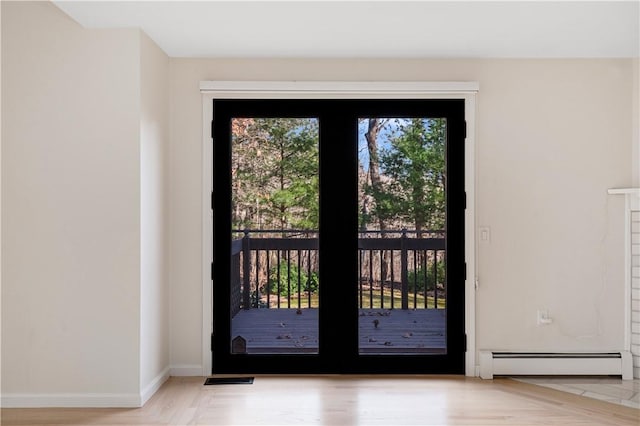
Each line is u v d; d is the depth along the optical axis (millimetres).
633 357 3992
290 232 4082
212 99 4039
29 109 3352
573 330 4043
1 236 3350
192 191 4043
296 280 4086
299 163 4078
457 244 4055
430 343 4078
